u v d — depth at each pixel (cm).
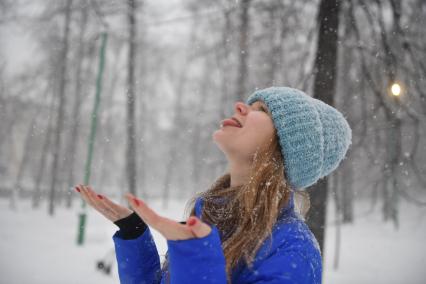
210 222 132
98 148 2783
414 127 420
